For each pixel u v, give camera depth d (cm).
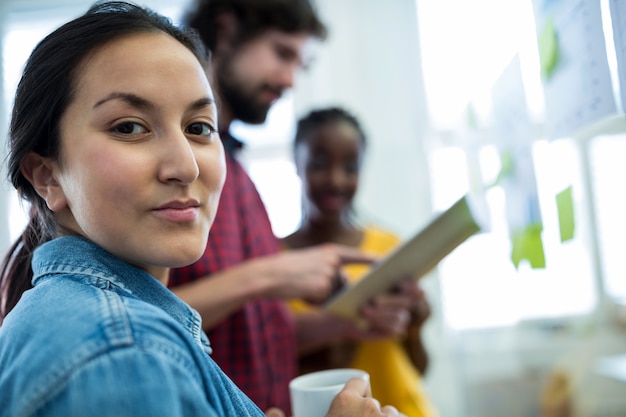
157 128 42
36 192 48
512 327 172
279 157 190
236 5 96
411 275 92
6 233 174
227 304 80
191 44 51
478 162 91
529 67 67
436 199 183
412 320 119
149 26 44
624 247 139
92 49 42
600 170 131
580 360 146
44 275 43
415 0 186
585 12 51
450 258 177
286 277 84
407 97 186
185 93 42
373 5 189
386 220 184
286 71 104
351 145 128
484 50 158
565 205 63
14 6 191
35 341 34
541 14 63
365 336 107
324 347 114
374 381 112
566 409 142
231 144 99
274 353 94
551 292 163
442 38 184
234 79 99
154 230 41
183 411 33
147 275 45
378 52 188
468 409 174
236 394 43
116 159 40
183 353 35
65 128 42
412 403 112
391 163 185
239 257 91
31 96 44
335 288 105
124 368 32
